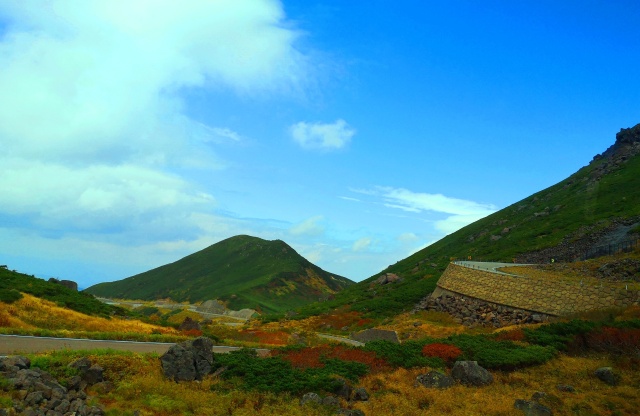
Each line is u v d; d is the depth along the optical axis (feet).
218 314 408.67
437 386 81.56
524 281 176.76
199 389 71.00
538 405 72.08
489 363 91.91
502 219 421.59
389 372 87.92
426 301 225.56
